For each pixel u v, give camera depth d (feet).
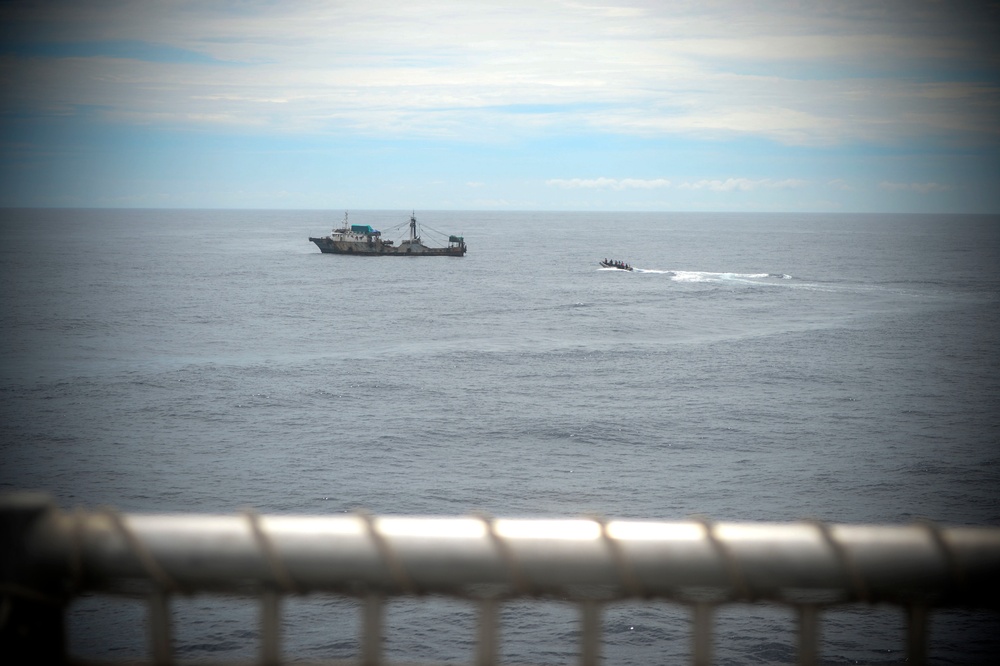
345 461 128.98
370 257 631.97
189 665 8.34
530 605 73.87
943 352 237.45
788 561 7.36
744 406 170.19
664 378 201.36
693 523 7.59
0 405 168.66
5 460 128.36
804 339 262.88
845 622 70.59
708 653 7.53
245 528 7.57
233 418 158.71
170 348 246.68
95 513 7.77
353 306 351.46
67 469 124.16
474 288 428.15
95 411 163.84
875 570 7.33
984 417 161.17
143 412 163.22
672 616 72.38
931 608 7.46
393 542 7.48
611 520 7.68
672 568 7.41
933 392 184.65
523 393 183.73
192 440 141.28
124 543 7.54
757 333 277.03
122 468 124.57
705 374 206.08
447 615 72.18
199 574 7.57
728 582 7.41
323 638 67.77
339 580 7.55
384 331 284.61
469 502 110.93
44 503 7.69
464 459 131.23
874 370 210.18
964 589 7.31
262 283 446.60
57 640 7.86
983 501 111.65
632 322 304.91
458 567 7.45
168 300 368.27
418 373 208.13
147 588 7.71
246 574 7.54
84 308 335.26
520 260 625.82
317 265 564.71
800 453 135.03
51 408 166.30
